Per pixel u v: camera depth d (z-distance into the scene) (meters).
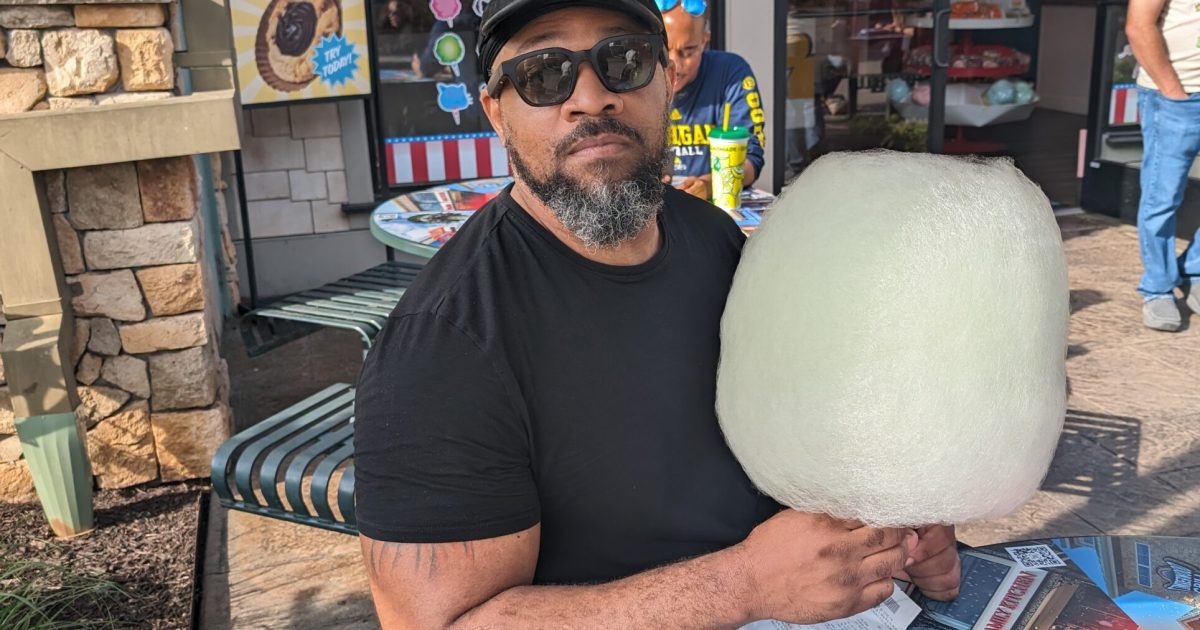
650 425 1.30
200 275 3.29
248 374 4.60
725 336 1.19
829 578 1.17
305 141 5.16
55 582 2.83
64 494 3.07
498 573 1.20
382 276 4.02
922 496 1.01
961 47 7.98
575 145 1.27
